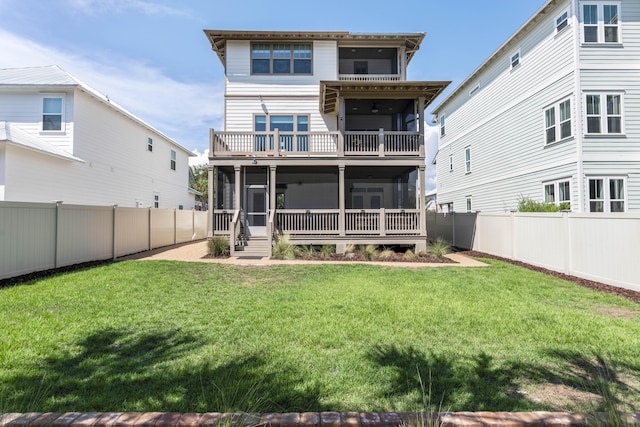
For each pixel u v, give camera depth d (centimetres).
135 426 198
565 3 1174
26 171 1116
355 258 1061
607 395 261
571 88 1150
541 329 411
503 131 1569
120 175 1585
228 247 1140
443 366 312
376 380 285
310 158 1213
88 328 398
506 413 214
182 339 371
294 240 1179
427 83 1165
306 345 358
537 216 922
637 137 1121
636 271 627
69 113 1264
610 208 1111
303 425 202
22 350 331
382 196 1617
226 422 201
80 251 871
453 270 843
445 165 2295
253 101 1459
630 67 1129
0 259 643
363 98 1264
